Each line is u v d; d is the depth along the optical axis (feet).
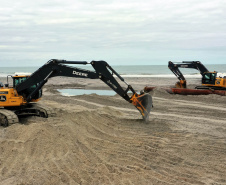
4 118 36.76
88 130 35.60
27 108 40.60
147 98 39.96
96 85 124.77
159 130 36.99
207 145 30.30
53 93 89.66
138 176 22.12
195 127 39.75
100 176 22.11
